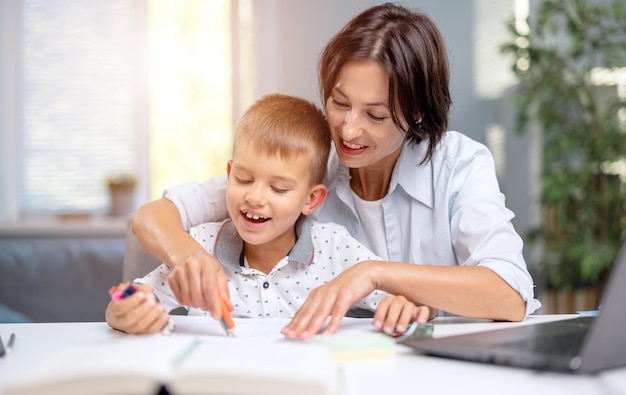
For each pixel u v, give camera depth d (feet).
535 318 3.35
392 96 3.36
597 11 10.15
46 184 10.64
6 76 10.39
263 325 3.09
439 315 4.80
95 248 8.68
